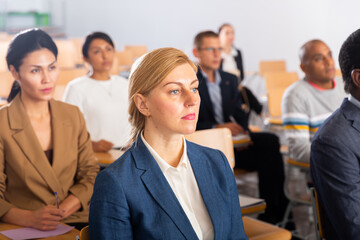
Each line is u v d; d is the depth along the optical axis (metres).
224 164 1.40
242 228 1.40
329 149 1.70
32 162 1.95
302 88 3.03
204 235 1.30
